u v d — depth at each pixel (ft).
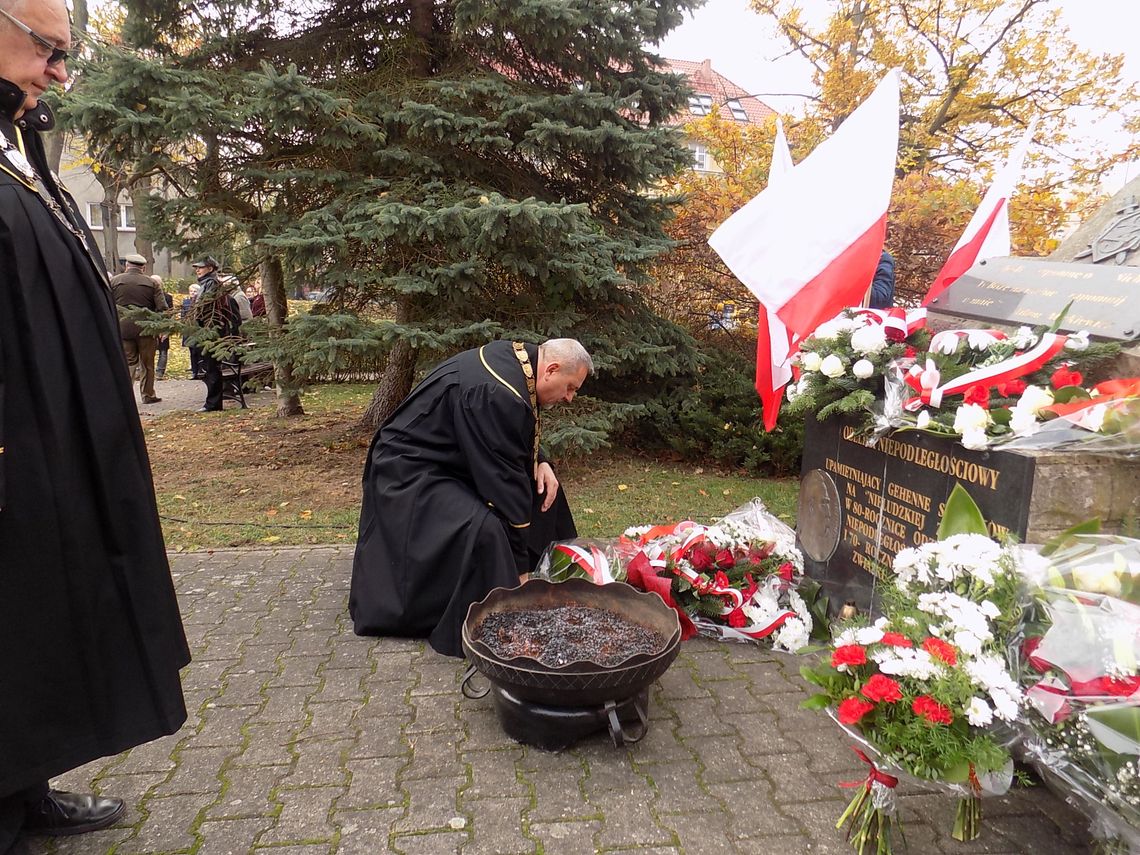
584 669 7.66
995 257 12.47
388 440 11.32
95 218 78.02
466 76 19.38
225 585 13.29
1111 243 11.34
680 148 20.70
